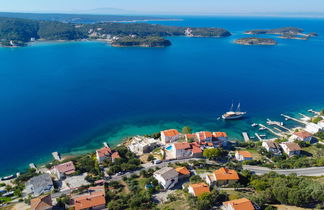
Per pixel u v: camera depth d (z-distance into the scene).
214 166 106.06
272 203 73.94
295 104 197.25
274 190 74.56
